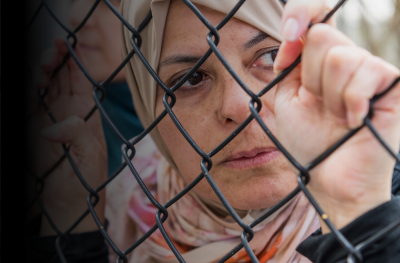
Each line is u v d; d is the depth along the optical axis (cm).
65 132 132
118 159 158
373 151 45
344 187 48
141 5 94
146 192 70
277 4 88
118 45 156
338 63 42
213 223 125
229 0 83
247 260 118
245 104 85
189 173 104
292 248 110
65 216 141
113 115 160
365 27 328
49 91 139
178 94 97
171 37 90
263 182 93
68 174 141
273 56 90
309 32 45
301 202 111
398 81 41
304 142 50
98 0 80
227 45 86
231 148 91
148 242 136
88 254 135
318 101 49
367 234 49
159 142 130
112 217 146
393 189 84
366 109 41
